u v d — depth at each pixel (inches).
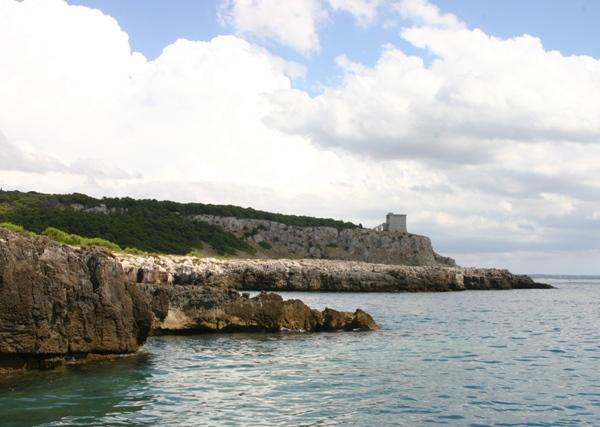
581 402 729.0
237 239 6712.6
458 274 4616.1
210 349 1141.1
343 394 757.3
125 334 976.9
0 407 652.1
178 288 1392.7
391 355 1093.8
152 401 700.7
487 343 1307.8
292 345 1213.7
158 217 6451.8
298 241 7219.5
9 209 5275.6
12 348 781.3
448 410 684.7
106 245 3410.4
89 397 706.2
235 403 701.3
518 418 653.9
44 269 834.8
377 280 4165.8
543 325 1801.2
